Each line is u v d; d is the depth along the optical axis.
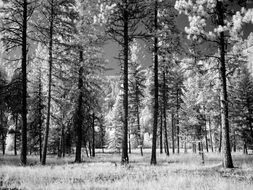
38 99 26.23
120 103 35.34
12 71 16.12
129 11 15.06
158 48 17.64
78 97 21.89
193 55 14.42
